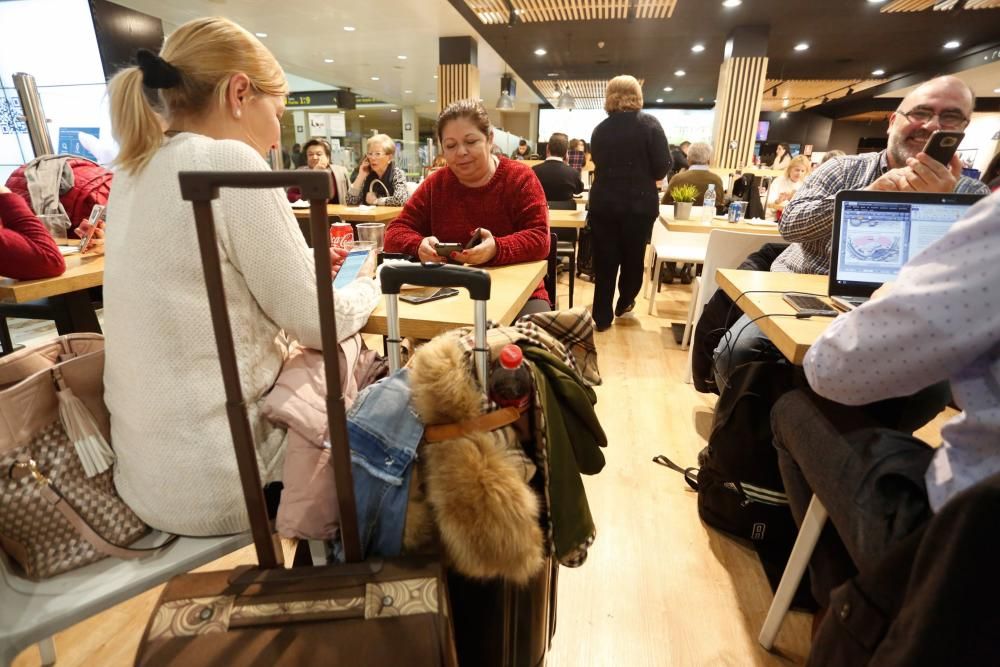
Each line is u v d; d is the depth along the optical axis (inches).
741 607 50.6
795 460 38.4
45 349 32.4
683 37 289.0
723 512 59.4
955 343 23.5
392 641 22.6
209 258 21.8
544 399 30.2
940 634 20.4
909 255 48.8
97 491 31.0
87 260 63.6
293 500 29.1
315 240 21.6
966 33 271.0
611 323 136.2
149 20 168.9
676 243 149.2
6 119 153.2
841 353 28.3
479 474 26.9
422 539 29.4
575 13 245.8
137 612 49.2
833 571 38.3
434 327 40.2
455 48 294.4
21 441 28.4
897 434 31.8
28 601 28.2
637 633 47.6
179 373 29.8
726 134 277.1
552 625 38.8
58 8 148.0
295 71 396.8
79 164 83.0
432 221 72.4
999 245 22.3
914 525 26.3
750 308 51.7
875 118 554.6
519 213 68.1
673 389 99.5
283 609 23.6
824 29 266.2
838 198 50.0
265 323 33.6
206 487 31.1
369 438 28.9
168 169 29.1
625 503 66.0
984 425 23.9
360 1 224.5
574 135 605.3
